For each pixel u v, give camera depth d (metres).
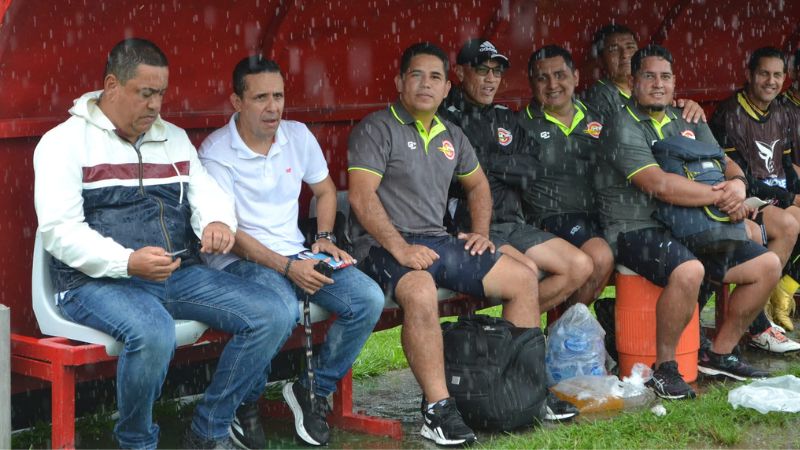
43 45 5.13
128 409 4.71
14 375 5.16
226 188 5.42
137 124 4.92
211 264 5.44
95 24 5.35
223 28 6.00
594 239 6.59
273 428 5.68
